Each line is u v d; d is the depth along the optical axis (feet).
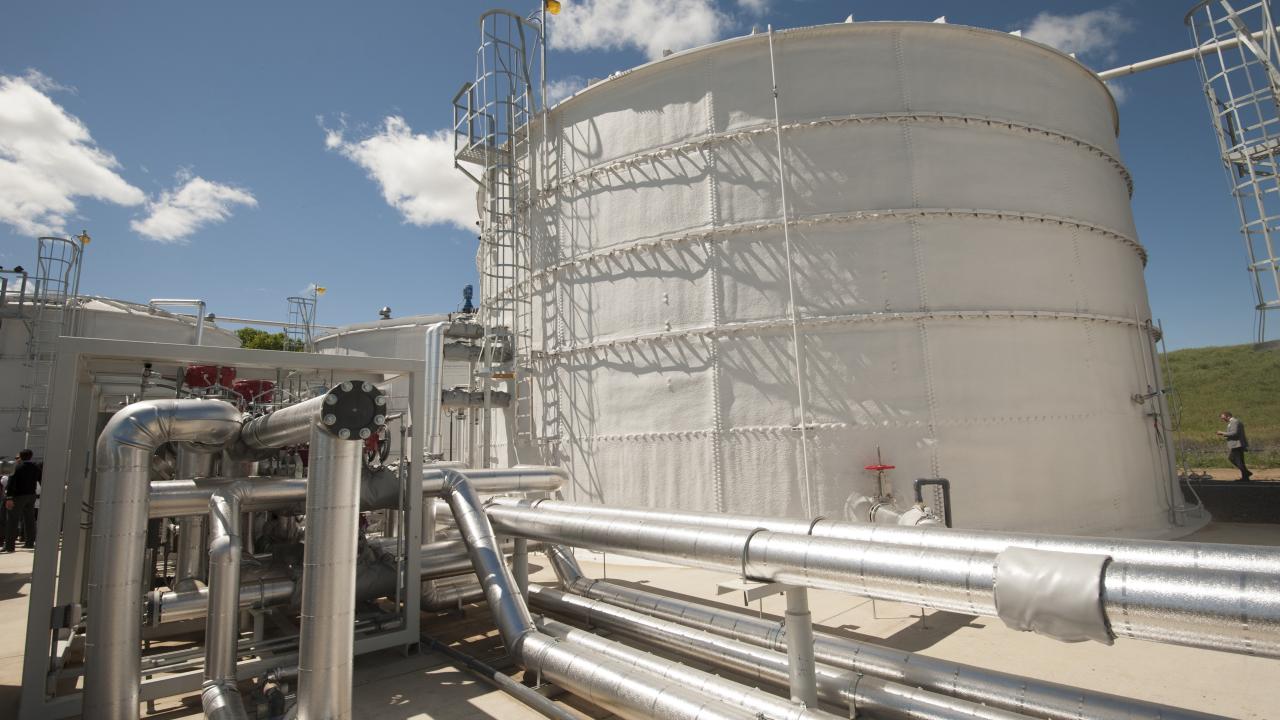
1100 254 48.01
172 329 98.94
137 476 22.36
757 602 33.88
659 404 46.19
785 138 44.55
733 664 23.71
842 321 42.04
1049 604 13.28
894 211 42.68
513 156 55.98
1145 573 12.47
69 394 23.13
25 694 21.76
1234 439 64.64
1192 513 52.70
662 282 47.03
